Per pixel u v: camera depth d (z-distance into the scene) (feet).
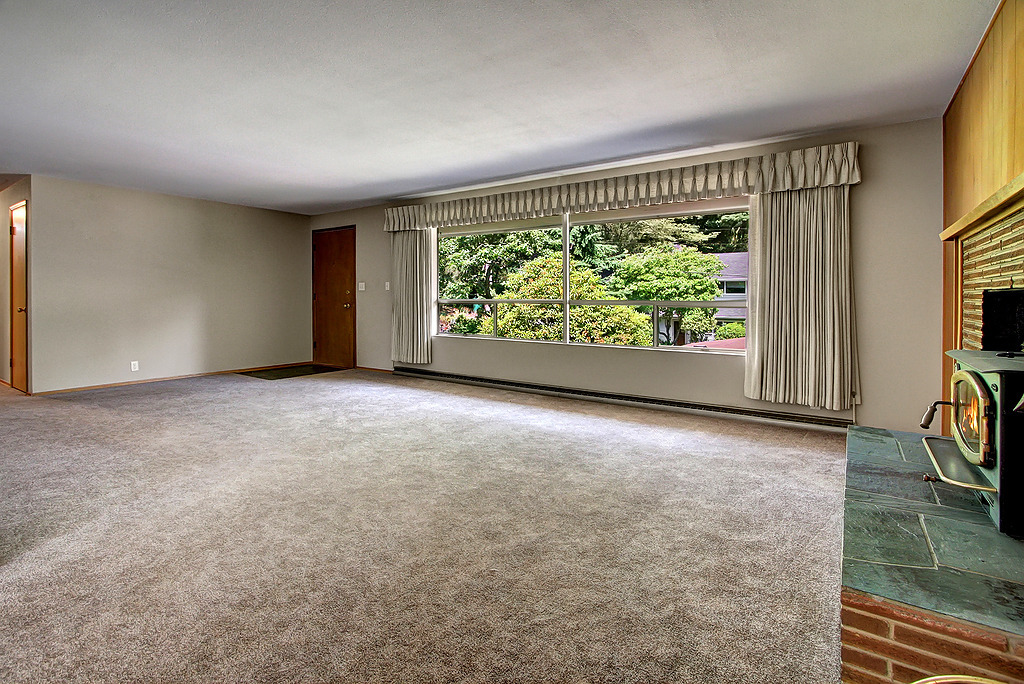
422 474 10.37
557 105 11.37
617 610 5.90
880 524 5.31
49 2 7.30
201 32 8.21
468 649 5.25
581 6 7.52
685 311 16.67
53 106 11.34
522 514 8.48
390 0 7.34
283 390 19.38
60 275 18.60
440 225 21.22
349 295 25.12
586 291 19.33
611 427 14.12
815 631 5.51
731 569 6.77
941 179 12.08
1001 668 3.80
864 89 10.50
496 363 20.07
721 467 10.80
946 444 6.84
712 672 4.94
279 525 8.04
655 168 16.16
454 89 10.54
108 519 8.22
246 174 17.76
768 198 14.06
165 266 21.33
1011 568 4.52
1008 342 6.17
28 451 11.75
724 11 7.65
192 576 6.57
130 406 16.49
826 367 13.32
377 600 6.08
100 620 5.68
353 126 12.77
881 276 12.85
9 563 6.86
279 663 5.05
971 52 8.93
